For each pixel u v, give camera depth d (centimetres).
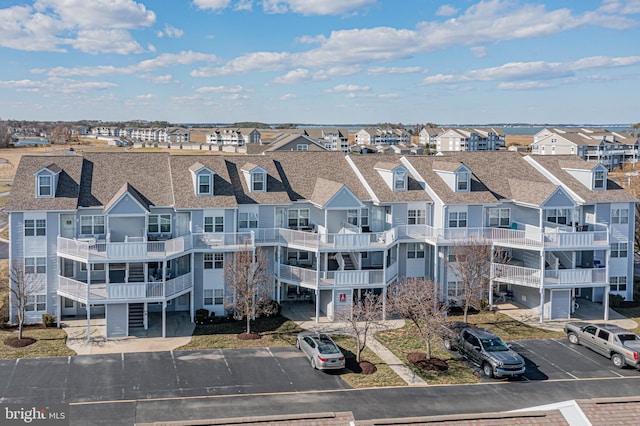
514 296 4603
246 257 3794
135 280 3912
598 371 3247
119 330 3681
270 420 1641
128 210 3859
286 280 4175
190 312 4059
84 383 2953
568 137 14075
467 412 2698
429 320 3319
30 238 3825
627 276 4625
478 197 4466
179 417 2605
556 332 3919
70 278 3947
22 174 4031
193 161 4491
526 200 4434
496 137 19575
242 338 3666
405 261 4500
